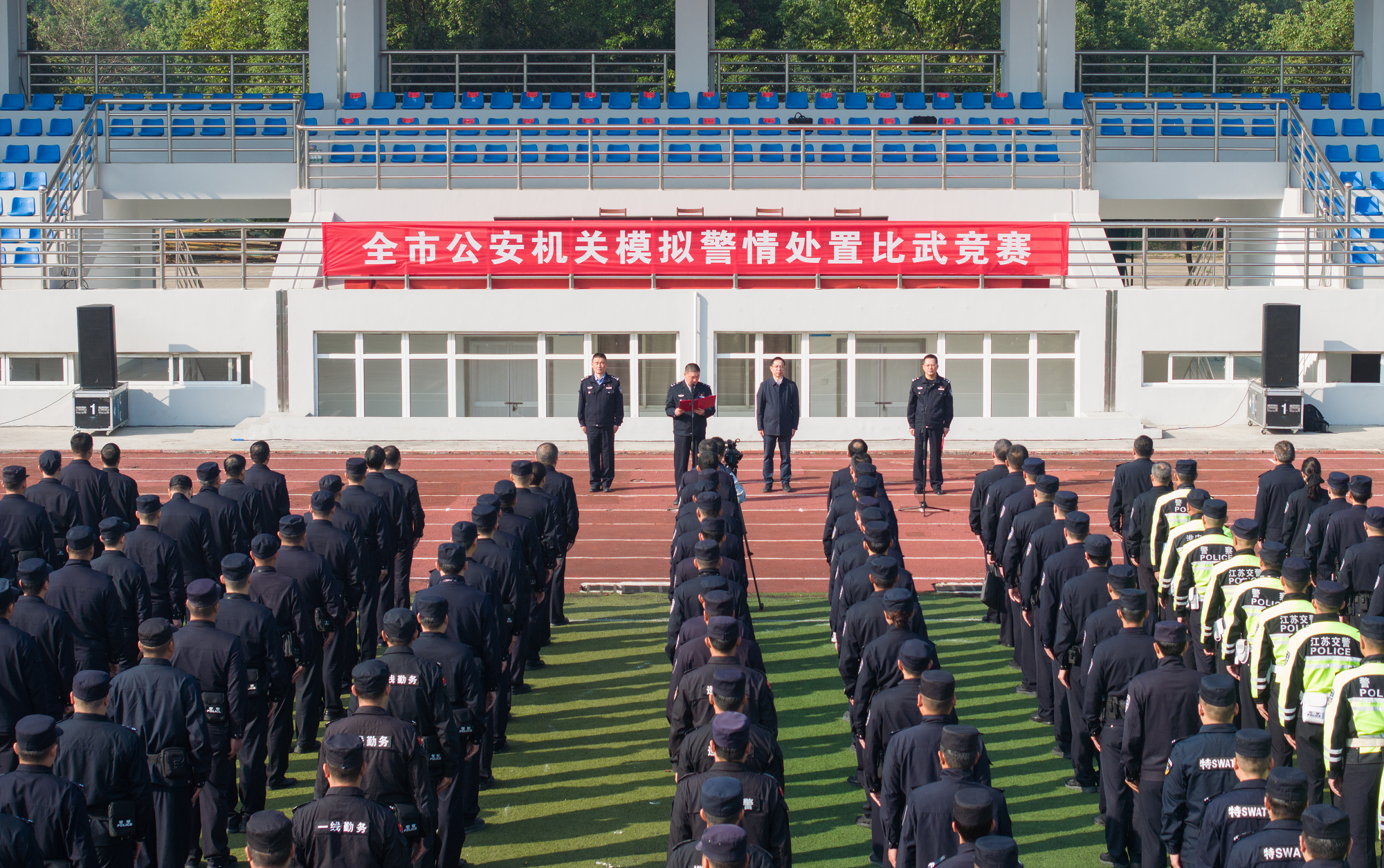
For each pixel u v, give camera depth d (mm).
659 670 11133
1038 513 10133
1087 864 7367
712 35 32281
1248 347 21984
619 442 21297
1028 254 22016
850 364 22281
